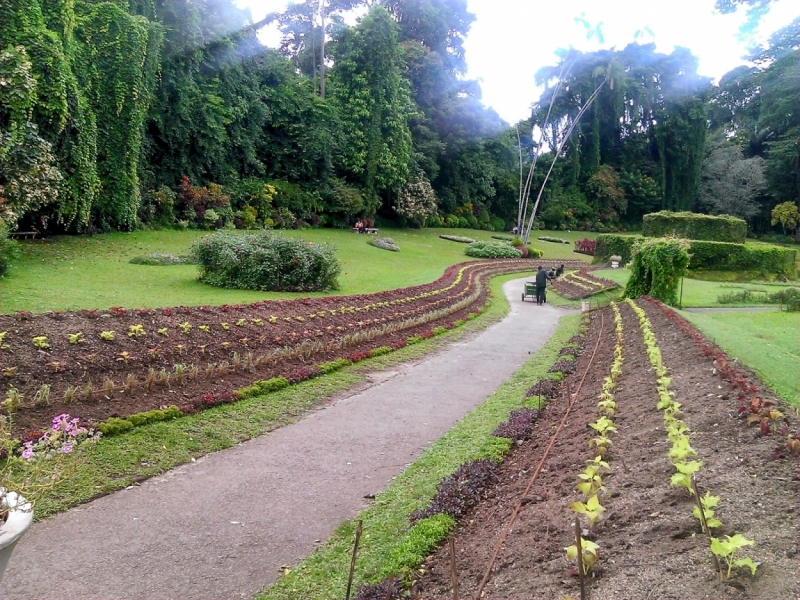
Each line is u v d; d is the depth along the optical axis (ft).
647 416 18.86
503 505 15.02
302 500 16.63
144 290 45.98
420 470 18.71
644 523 11.41
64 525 14.44
